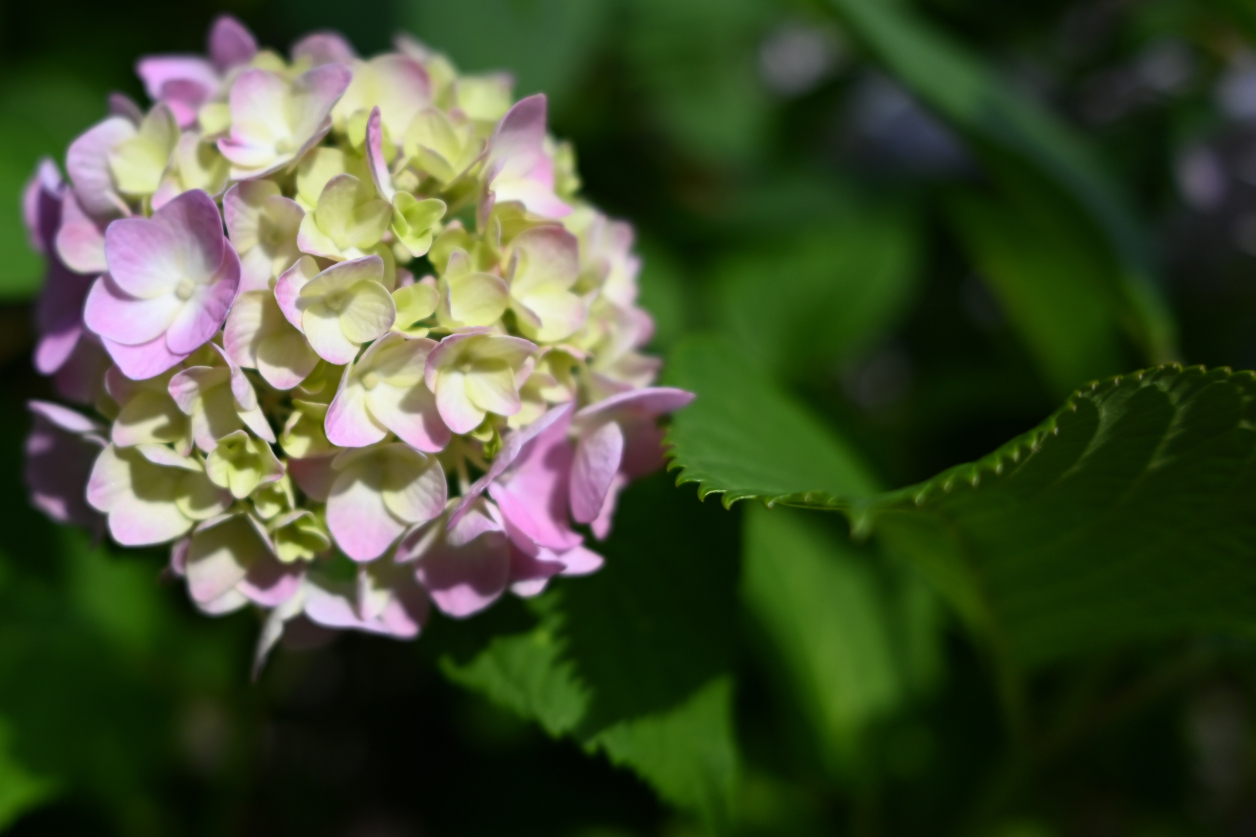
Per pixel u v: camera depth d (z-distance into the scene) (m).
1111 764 0.99
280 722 1.09
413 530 0.72
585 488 0.72
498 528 0.71
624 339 0.74
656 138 1.36
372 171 0.71
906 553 0.77
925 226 1.23
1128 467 0.71
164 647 0.89
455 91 0.74
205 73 0.77
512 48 0.89
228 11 1.07
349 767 1.09
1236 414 0.69
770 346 1.09
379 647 1.09
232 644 0.88
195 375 0.70
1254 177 1.11
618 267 0.75
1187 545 0.73
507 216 0.73
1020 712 0.82
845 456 0.81
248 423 0.70
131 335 0.71
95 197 0.73
